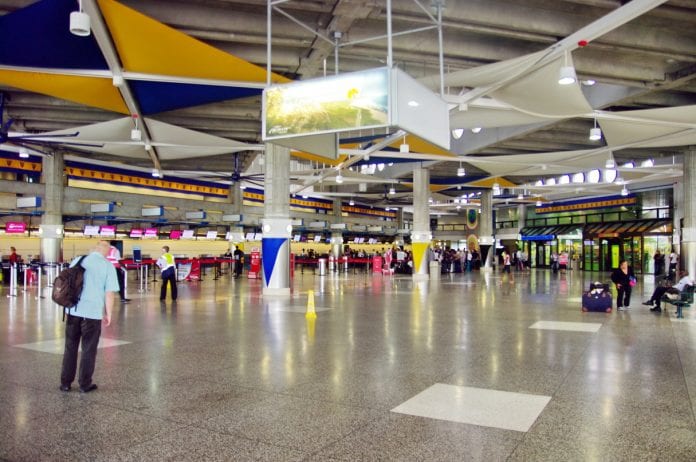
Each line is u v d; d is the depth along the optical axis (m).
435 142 10.76
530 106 17.44
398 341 9.38
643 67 15.26
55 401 5.68
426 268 30.45
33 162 28.53
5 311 13.60
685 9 11.76
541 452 4.32
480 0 11.86
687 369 7.25
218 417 5.18
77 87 14.91
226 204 41.56
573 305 15.58
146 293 19.56
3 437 4.63
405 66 15.60
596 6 11.77
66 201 29.75
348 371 7.09
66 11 10.39
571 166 30.38
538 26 12.34
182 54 12.77
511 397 5.89
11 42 11.75
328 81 10.05
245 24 12.34
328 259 39.44
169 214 37.03
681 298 13.36
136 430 4.81
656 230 38.28
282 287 18.81
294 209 48.75
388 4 9.77
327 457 4.21
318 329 10.74
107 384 6.39
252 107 19.91
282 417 5.19
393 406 5.55
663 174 33.25
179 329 10.71
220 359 7.83
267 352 8.37
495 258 49.38
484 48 13.98
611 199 44.50
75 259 6.30
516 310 14.24
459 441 4.56
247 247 45.06
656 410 5.43
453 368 7.29
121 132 20.67
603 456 4.23
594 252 43.50
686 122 19.36
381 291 20.89
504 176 38.47
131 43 12.02
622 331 10.60
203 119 21.33
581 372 7.07
